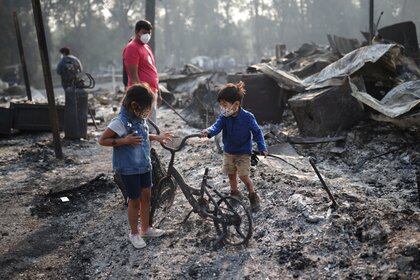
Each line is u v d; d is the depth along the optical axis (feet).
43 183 20.90
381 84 24.91
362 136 21.83
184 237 14.23
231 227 14.29
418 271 10.64
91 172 22.35
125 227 15.62
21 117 31.55
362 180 17.87
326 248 12.42
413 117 19.04
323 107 22.62
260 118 28.71
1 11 138.21
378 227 12.72
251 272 11.98
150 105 12.80
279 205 15.16
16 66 132.67
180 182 14.26
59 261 13.88
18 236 15.61
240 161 14.90
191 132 29.89
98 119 37.76
